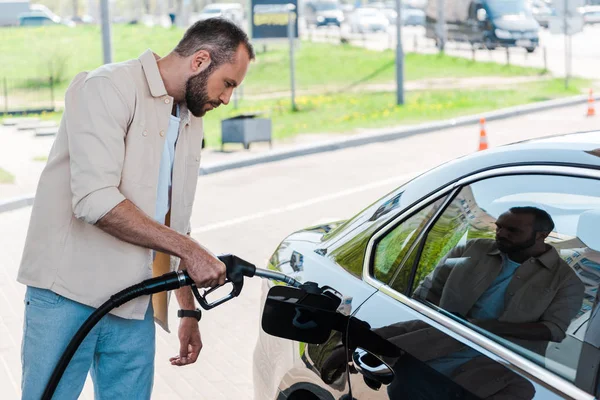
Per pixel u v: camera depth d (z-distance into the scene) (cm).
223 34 280
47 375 286
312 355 282
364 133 1428
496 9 3038
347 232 298
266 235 806
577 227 222
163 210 298
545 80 2262
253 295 631
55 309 283
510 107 1725
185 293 331
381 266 269
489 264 239
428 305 246
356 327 259
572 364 203
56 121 1694
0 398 473
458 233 251
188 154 302
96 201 266
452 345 228
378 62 2758
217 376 497
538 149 239
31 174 1125
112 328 291
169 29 4006
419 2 4481
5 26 4538
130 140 278
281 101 2023
